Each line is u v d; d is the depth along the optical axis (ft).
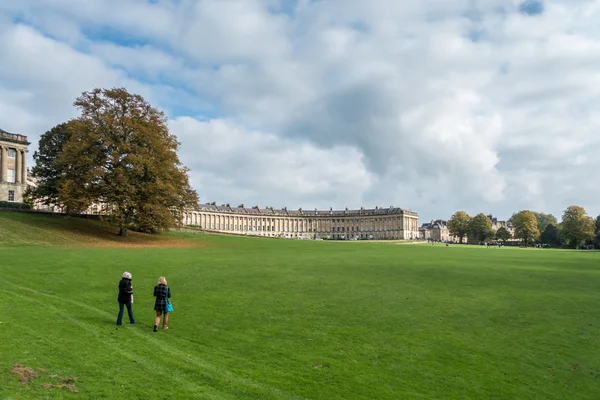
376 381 52.90
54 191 290.97
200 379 48.75
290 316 77.20
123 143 239.71
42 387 41.63
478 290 102.68
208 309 80.07
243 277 112.78
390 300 90.79
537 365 59.93
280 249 226.38
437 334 70.23
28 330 57.77
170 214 249.34
